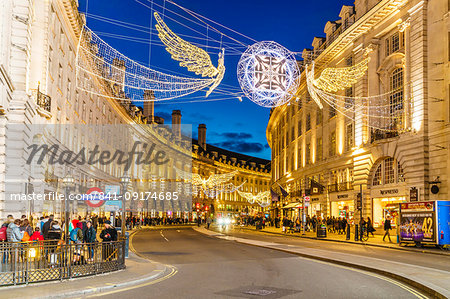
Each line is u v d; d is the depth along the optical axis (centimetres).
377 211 3547
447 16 2809
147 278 1205
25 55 2325
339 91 4175
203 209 10062
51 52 2930
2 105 1948
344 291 1023
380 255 1922
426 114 2938
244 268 1494
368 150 3566
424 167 2897
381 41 3581
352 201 3903
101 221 4378
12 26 2308
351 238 3166
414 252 2156
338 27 4562
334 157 4238
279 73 1452
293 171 5672
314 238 3306
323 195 4466
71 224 1747
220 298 934
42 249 1121
